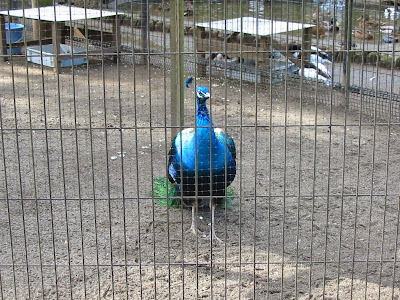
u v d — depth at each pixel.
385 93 8.86
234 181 6.70
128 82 10.59
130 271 4.71
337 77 9.97
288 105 9.71
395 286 4.48
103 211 5.87
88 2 11.70
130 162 7.24
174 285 4.49
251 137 8.20
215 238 5.31
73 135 8.21
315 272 4.71
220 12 11.65
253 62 11.05
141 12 11.27
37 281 4.53
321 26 10.52
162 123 8.67
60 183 6.58
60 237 5.30
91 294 4.34
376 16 9.67
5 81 10.51
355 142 8.14
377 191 6.50
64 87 10.29
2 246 5.08
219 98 9.99
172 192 5.96
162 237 5.37
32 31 12.84
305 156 7.54
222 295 4.34
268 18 10.86
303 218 5.79
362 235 5.42
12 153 7.47
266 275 4.66
